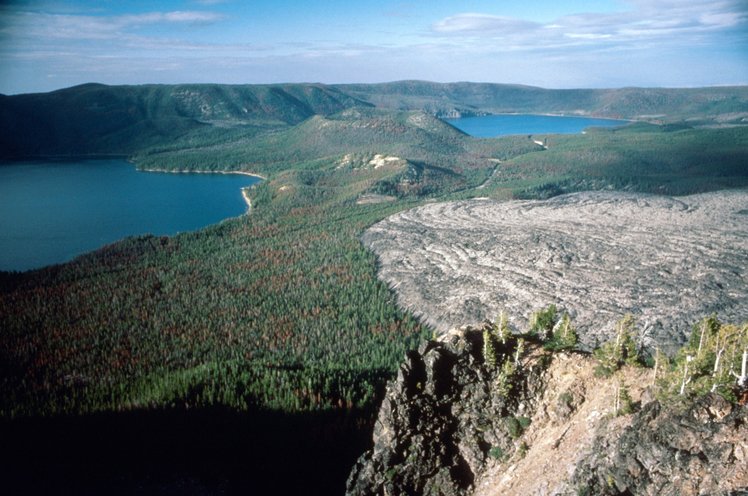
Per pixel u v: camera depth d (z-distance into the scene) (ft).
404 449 228.84
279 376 521.65
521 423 221.66
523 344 245.24
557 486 181.16
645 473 162.09
